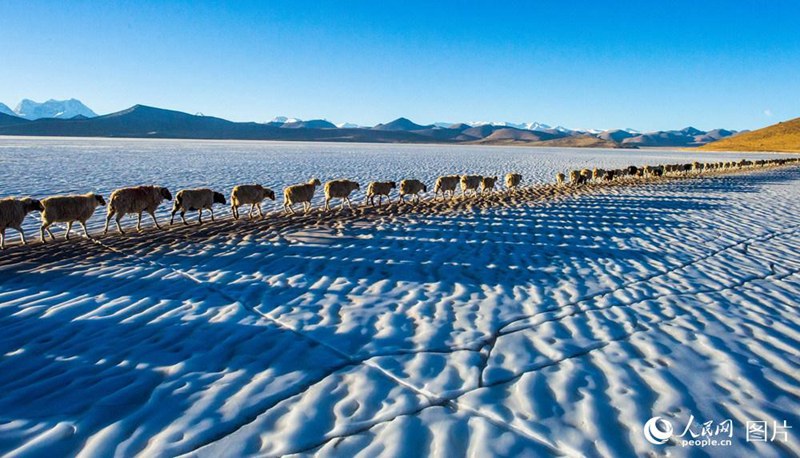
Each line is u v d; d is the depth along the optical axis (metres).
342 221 11.89
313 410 3.60
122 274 6.99
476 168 35.28
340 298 6.21
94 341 4.71
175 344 4.70
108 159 33.69
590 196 18.06
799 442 3.21
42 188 16.62
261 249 8.72
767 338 5.03
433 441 3.22
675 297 6.43
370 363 4.39
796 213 14.31
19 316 5.29
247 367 4.28
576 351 4.69
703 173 32.34
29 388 3.81
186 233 10.05
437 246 9.25
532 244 9.62
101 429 3.29
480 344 4.84
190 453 3.06
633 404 3.70
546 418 3.51
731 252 9.14
